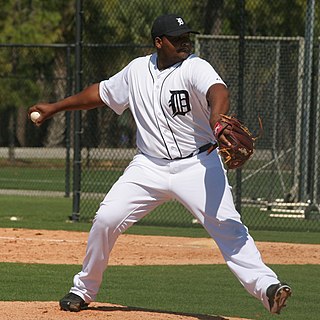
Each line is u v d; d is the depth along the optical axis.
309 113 60.12
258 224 57.19
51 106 25.58
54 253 41.19
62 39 101.12
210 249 43.97
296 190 62.75
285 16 78.56
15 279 33.66
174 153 23.58
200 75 22.73
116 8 80.06
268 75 65.00
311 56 58.88
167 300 29.97
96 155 96.00
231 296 31.08
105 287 32.41
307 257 42.03
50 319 23.89
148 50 82.12
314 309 29.02
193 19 80.38
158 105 23.56
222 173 23.53
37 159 119.31
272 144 64.81
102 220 24.33
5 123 123.25
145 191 24.09
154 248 43.94
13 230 49.97
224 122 21.36
